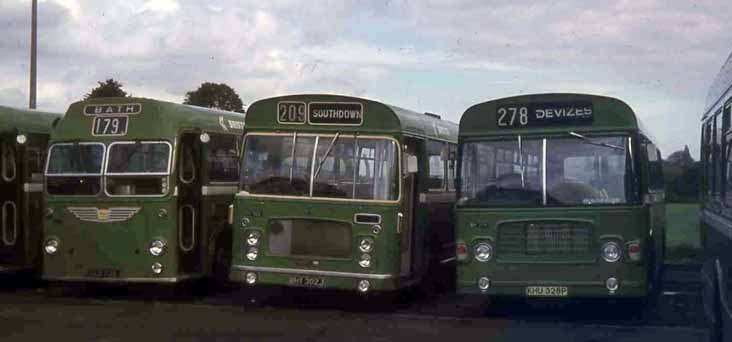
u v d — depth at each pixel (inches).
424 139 625.9
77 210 609.6
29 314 552.7
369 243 553.6
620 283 509.0
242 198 574.9
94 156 611.2
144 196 600.1
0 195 636.1
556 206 518.3
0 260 636.1
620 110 519.5
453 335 490.6
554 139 526.0
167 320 533.0
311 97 569.9
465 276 530.9
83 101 624.1
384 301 641.0
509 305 624.1
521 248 522.6
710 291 438.9
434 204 655.8
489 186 532.1
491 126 537.0
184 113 625.0
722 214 387.5
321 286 557.9
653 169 598.2
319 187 563.8
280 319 542.3
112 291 683.4
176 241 601.6
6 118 636.1
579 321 549.6
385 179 556.4
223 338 473.4
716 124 430.6
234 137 685.9
